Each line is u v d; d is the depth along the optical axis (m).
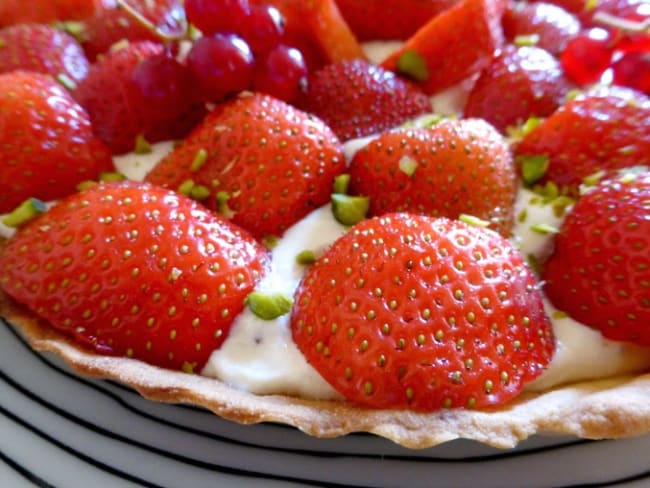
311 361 0.08
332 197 0.09
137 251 0.08
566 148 0.09
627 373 0.08
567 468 0.08
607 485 0.07
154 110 0.09
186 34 0.10
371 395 0.07
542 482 0.07
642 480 0.07
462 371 0.07
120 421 0.08
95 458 0.08
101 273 0.08
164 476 0.08
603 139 0.09
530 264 0.09
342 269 0.08
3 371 0.08
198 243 0.08
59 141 0.09
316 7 0.11
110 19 0.11
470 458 0.08
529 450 0.08
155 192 0.08
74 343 0.08
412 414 0.07
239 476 0.08
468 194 0.09
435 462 0.08
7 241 0.09
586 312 0.08
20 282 0.08
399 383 0.07
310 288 0.08
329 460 0.08
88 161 0.09
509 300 0.08
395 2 0.11
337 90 0.10
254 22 0.10
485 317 0.07
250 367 0.08
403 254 0.07
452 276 0.07
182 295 0.08
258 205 0.09
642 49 0.10
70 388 0.08
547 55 0.11
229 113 0.09
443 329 0.07
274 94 0.10
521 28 0.12
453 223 0.08
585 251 0.08
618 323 0.08
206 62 0.09
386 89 0.10
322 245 0.09
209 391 0.07
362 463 0.08
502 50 0.11
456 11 0.10
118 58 0.10
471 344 0.07
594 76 0.10
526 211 0.09
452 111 0.11
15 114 0.09
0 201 0.09
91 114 0.10
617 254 0.08
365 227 0.08
